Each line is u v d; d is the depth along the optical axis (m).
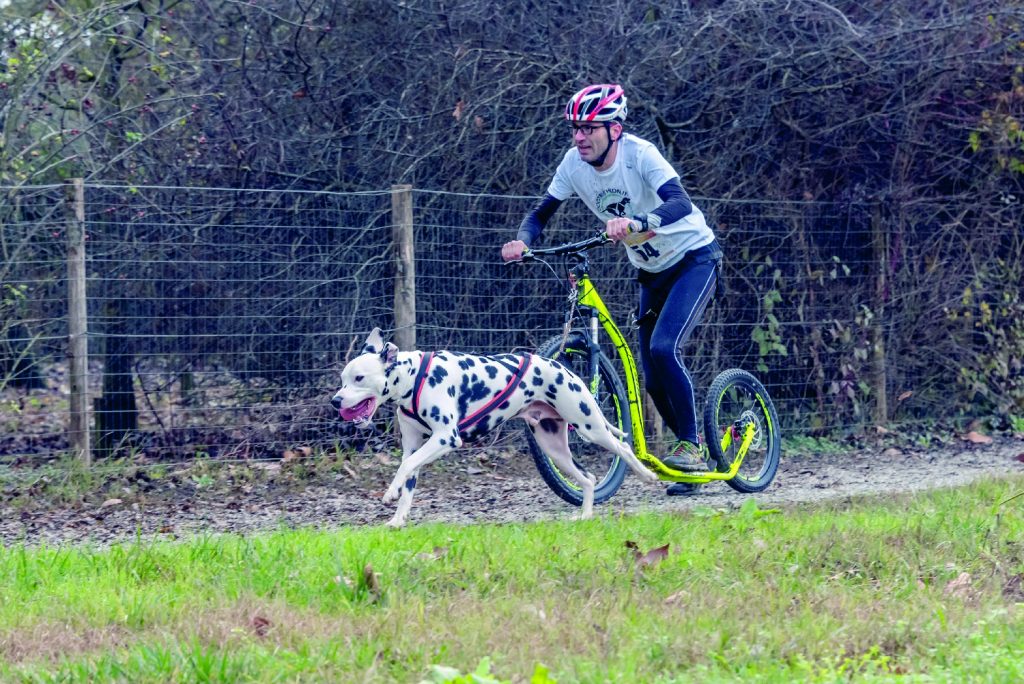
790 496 11.24
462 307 13.22
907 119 15.69
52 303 12.05
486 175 13.91
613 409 10.52
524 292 13.48
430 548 7.80
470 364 9.20
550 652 5.56
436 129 14.00
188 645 5.61
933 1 15.21
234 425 12.53
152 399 12.58
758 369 14.70
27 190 12.15
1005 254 16.44
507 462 12.94
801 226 14.98
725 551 7.72
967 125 15.88
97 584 6.98
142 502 11.12
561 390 9.50
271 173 13.96
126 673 5.20
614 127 9.59
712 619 6.08
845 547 7.80
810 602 6.48
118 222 12.52
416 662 5.42
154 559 7.41
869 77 15.23
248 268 12.71
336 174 14.05
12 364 11.98
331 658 5.42
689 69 14.80
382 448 12.82
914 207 15.77
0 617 6.30
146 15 14.25
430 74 14.11
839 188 16.02
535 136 14.13
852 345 15.24
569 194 10.23
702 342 14.36
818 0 14.91
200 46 14.47
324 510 10.78
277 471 12.21
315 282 12.82
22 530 10.02
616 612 6.25
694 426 10.52
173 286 12.57
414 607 6.27
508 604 6.39
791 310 14.93
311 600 6.52
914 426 15.70
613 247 13.77
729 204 14.53
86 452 11.76
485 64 14.05
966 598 6.66
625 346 10.52
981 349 16.23
